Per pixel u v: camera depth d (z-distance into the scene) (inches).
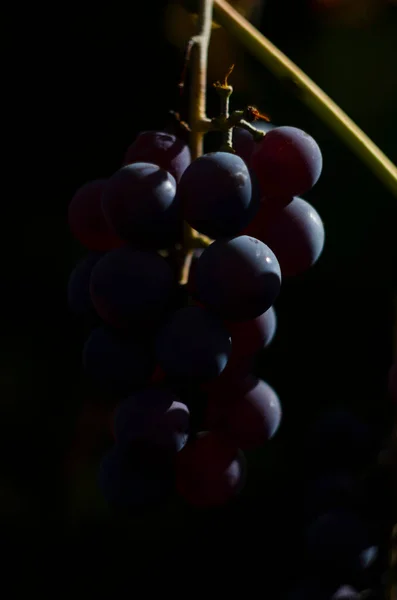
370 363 28.8
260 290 17.9
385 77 28.8
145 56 28.3
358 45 29.0
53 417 29.1
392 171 20.0
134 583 27.4
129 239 18.2
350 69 29.0
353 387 28.8
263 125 19.0
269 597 26.4
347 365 29.0
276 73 20.1
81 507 28.4
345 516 21.2
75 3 28.6
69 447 28.9
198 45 18.7
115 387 18.6
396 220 28.5
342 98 28.9
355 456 21.6
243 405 19.1
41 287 29.6
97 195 19.2
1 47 29.3
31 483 28.7
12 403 29.0
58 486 28.7
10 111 29.8
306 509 21.9
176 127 18.8
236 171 17.8
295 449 28.4
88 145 29.6
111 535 28.3
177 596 27.0
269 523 27.5
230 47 25.7
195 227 18.0
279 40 29.2
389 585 20.9
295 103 28.5
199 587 27.1
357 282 28.8
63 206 29.8
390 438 21.5
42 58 29.3
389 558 21.0
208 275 17.9
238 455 19.3
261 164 18.4
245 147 18.8
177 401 18.6
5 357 29.3
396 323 20.7
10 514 28.3
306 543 21.4
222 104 18.3
